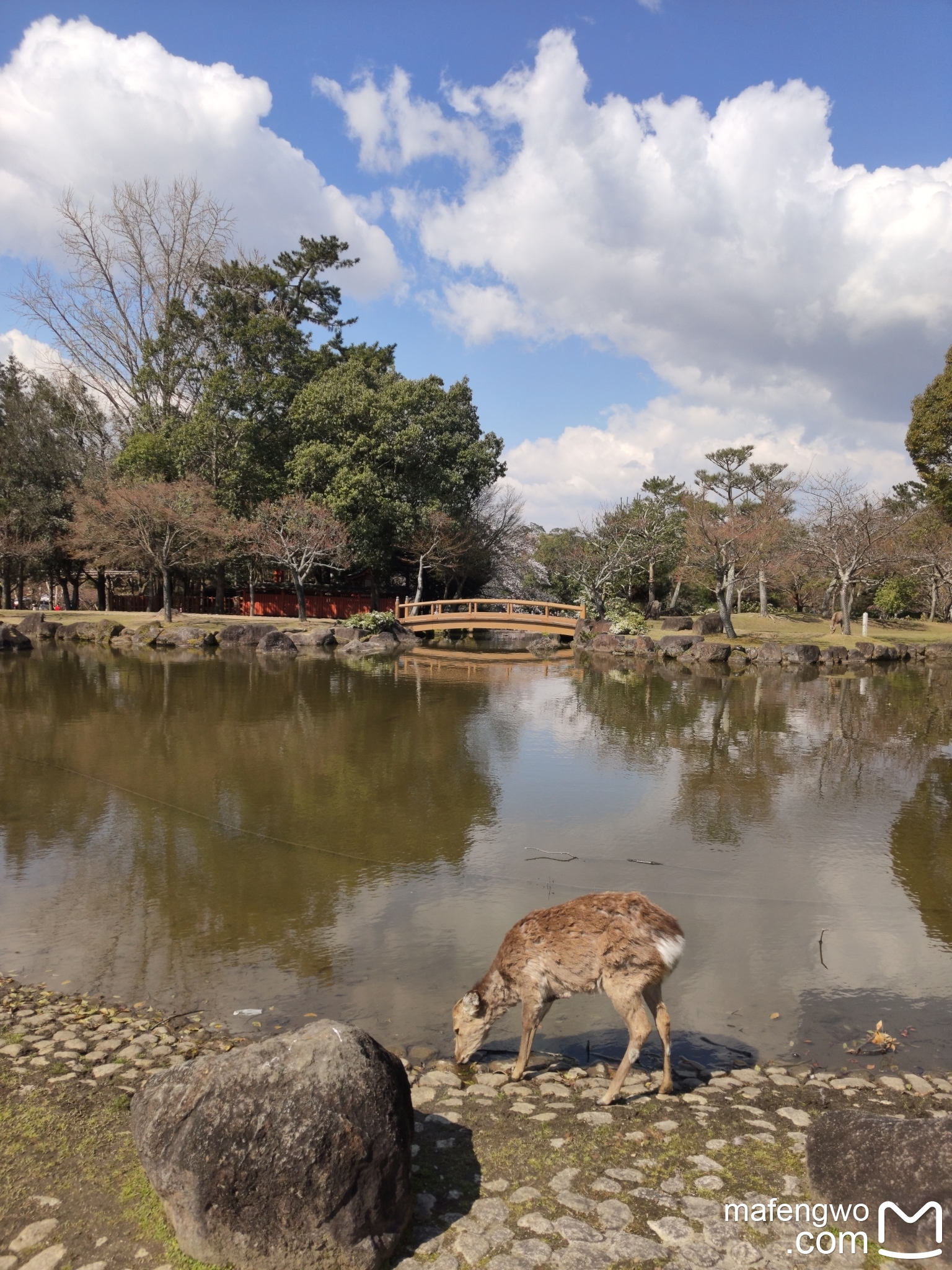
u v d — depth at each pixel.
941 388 24.34
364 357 38.66
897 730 13.13
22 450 34.97
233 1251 2.38
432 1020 4.37
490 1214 2.67
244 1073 2.53
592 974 3.59
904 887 6.46
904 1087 3.68
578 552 38.53
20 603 42.59
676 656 25.61
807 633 30.84
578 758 10.84
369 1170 2.41
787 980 4.89
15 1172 2.83
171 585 36.34
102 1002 4.52
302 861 6.89
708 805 8.70
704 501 31.36
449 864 6.86
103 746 11.16
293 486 31.89
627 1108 3.44
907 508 37.28
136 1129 2.62
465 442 34.28
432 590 41.25
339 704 14.91
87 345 37.19
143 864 6.78
